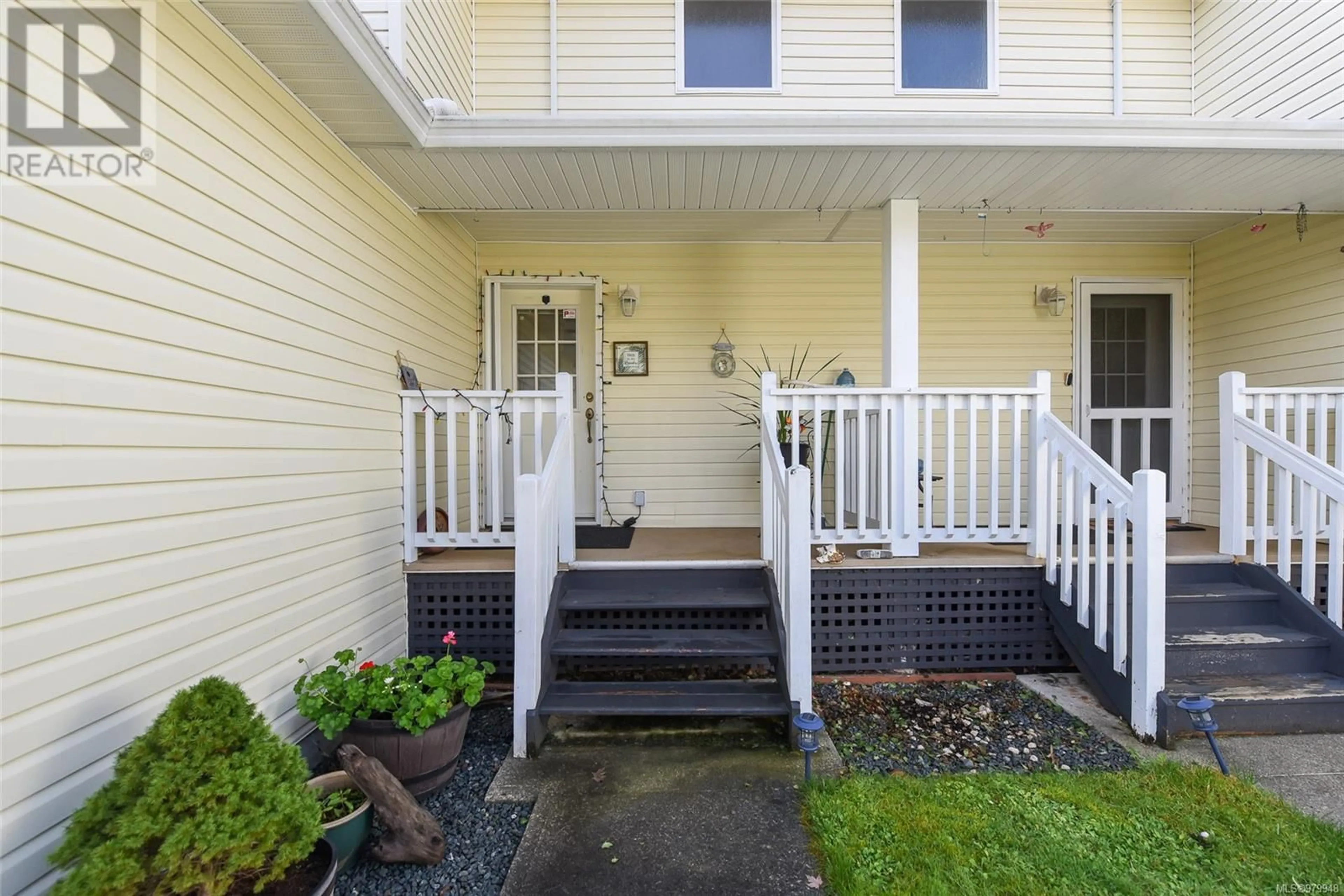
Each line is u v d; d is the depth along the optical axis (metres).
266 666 2.16
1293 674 2.90
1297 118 3.62
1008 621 3.37
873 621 3.35
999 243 4.90
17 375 1.36
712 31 4.20
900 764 2.42
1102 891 1.71
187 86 1.83
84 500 1.50
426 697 2.19
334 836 1.81
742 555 3.58
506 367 4.89
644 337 4.84
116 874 1.22
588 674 3.29
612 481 4.85
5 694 1.33
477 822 2.12
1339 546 2.95
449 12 3.67
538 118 2.88
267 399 2.18
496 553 3.63
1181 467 4.93
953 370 4.92
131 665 1.63
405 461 3.27
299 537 2.36
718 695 2.68
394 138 2.73
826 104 4.16
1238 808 2.08
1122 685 2.78
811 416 4.52
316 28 1.99
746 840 1.99
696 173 3.28
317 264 2.52
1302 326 4.09
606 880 1.82
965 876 1.77
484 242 4.75
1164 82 4.27
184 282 1.81
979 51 4.25
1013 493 3.40
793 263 4.86
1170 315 4.95
